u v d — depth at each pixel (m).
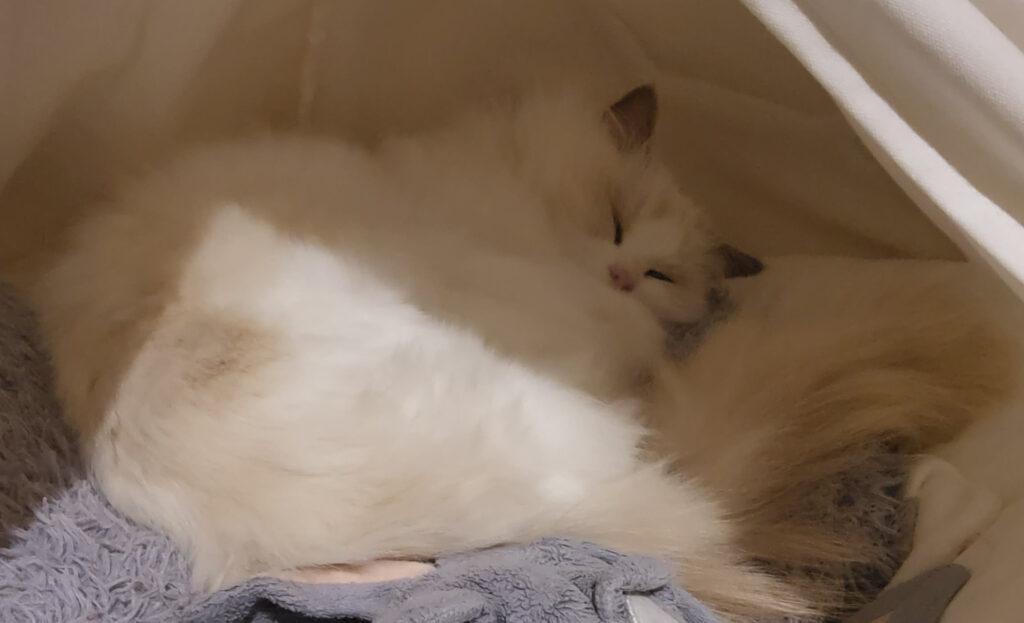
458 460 0.71
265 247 0.83
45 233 0.93
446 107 1.27
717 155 1.30
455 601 0.56
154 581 0.70
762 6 0.48
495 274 0.94
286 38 1.01
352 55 1.11
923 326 0.87
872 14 0.45
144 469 0.71
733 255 1.24
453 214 1.06
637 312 1.10
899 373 0.85
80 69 0.76
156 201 0.85
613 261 1.17
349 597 0.61
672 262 1.20
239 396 0.72
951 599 0.73
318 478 0.69
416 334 0.80
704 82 1.23
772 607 0.72
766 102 1.17
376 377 0.75
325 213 0.90
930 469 0.87
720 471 0.80
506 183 1.13
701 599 0.71
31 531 0.69
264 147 0.96
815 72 0.48
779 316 0.99
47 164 0.89
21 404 0.74
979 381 0.85
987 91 0.43
